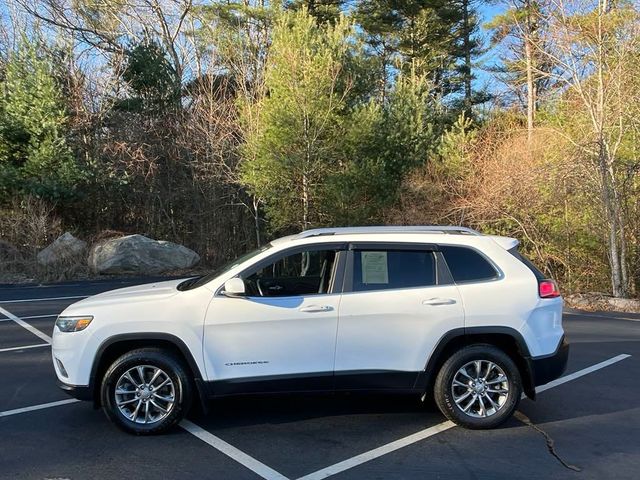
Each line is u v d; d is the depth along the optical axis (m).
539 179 14.08
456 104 32.69
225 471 4.13
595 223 14.52
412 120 18.52
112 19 26.66
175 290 5.06
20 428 4.94
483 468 4.20
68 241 17.08
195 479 4.01
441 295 4.88
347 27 18.59
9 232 17.36
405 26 33.53
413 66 24.38
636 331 9.63
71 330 4.73
